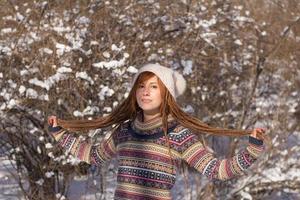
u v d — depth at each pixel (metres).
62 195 6.43
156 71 2.73
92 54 6.10
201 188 6.89
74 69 5.99
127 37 6.52
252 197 7.14
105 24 6.45
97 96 6.07
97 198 6.63
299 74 7.64
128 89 6.01
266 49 7.77
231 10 7.77
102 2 6.52
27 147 6.30
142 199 2.70
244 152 2.51
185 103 6.94
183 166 6.56
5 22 6.34
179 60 6.91
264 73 7.55
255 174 6.98
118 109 2.90
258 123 7.05
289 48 7.75
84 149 2.95
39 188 6.41
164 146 2.69
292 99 7.29
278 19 8.98
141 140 2.73
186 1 7.29
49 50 5.71
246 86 7.29
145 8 6.88
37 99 5.87
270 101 7.17
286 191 7.04
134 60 6.40
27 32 6.02
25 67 5.88
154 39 6.75
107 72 6.07
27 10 6.19
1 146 6.34
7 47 5.79
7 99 5.78
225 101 7.17
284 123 7.03
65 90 5.89
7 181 7.04
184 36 6.93
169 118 2.74
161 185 2.68
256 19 8.55
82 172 6.41
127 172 2.74
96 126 2.93
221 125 7.01
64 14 6.39
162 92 2.72
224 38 7.43
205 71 7.15
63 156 5.95
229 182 6.97
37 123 6.04
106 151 2.90
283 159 7.10
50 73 5.86
